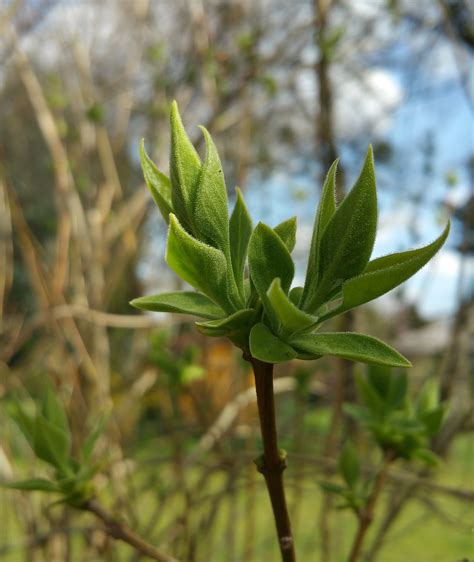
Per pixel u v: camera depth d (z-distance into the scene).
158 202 0.13
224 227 0.12
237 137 0.52
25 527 0.35
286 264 0.11
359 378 0.21
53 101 0.46
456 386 0.40
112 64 0.57
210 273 0.11
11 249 0.44
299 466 0.36
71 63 0.53
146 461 0.32
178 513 0.35
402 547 0.45
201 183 0.12
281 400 0.46
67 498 0.18
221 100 0.47
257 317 0.11
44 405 0.21
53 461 0.19
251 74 0.47
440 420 0.20
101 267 0.43
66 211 0.40
